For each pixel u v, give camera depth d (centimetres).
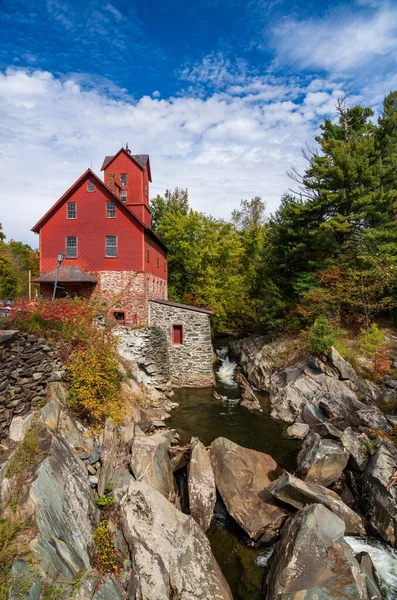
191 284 3222
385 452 998
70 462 806
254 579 753
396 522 839
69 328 1128
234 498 945
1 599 490
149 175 2869
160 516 775
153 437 1111
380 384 1485
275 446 1337
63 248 2306
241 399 1883
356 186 2058
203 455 1041
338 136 2580
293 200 2419
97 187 2291
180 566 695
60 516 661
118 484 866
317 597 639
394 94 2683
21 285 4794
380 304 1878
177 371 2117
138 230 2256
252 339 2655
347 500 984
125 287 2258
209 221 3391
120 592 634
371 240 2039
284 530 809
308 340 1892
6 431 788
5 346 838
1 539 558
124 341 1823
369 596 667
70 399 1025
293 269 2422
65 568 598
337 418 1345
